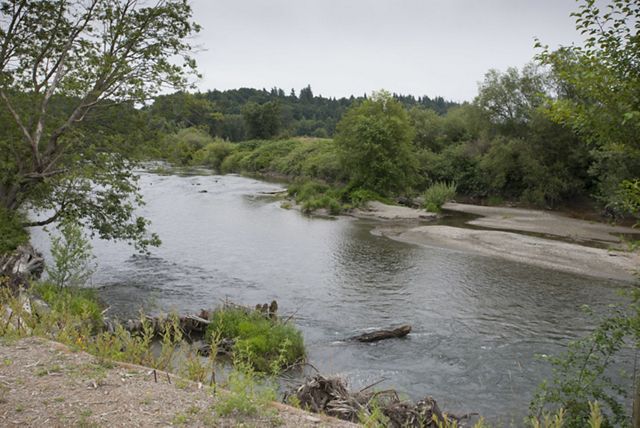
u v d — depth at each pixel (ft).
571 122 23.09
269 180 214.28
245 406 16.81
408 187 153.17
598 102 22.70
